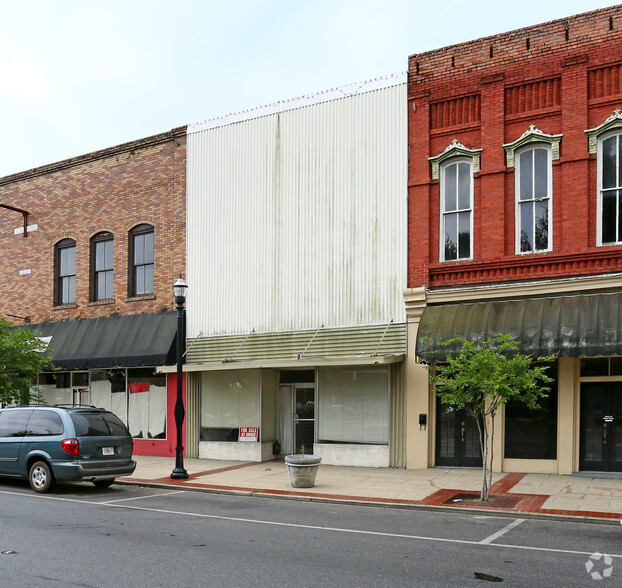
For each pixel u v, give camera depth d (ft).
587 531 32.27
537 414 50.26
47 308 77.15
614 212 48.67
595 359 48.93
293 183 61.62
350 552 27.32
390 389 54.44
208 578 23.18
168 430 65.57
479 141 53.67
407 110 56.49
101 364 67.62
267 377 61.72
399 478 48.55
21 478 45.83
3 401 63.87
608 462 48.03
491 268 51.83
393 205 56.39
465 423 52.65
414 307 53.98
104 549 27.35
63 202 77.10
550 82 51.39
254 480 49.14
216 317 64.80
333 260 58.80
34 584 22.20
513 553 27.37
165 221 69.15
